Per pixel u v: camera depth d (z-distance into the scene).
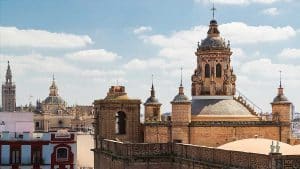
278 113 74.06
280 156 40.62
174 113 70.75
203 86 78.88
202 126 70.50
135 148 60.44
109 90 77.88
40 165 94.44
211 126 70.75
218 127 70.94
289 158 40.72
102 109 76.44
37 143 94.75
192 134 70.38
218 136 70.88
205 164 51.44
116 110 76.38
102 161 73.88
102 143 74.00
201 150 52.88
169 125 73.25
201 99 78.25
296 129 155.38
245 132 71.81
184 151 57.16
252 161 43.81
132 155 60.28
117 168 64.75
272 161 40.81
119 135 76.50
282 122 73.50
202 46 79.50
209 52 78.75
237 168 45.94
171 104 71.25
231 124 71.38
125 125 77.50
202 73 79.25
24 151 94.00
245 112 76.06
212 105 76.19
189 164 55.41
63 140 96.12
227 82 78.62
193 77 79.44
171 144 60.84
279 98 74.25
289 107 74.06
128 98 77.00
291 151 49.16
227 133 71.19
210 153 50.94
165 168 60.75
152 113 82.94
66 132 100.00
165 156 60.72
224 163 48.25
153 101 83.31
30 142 94.31
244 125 71.75
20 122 111.06
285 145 52.12
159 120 81.00
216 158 49.78
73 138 96.81
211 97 77.88
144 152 60.53
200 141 70.44
